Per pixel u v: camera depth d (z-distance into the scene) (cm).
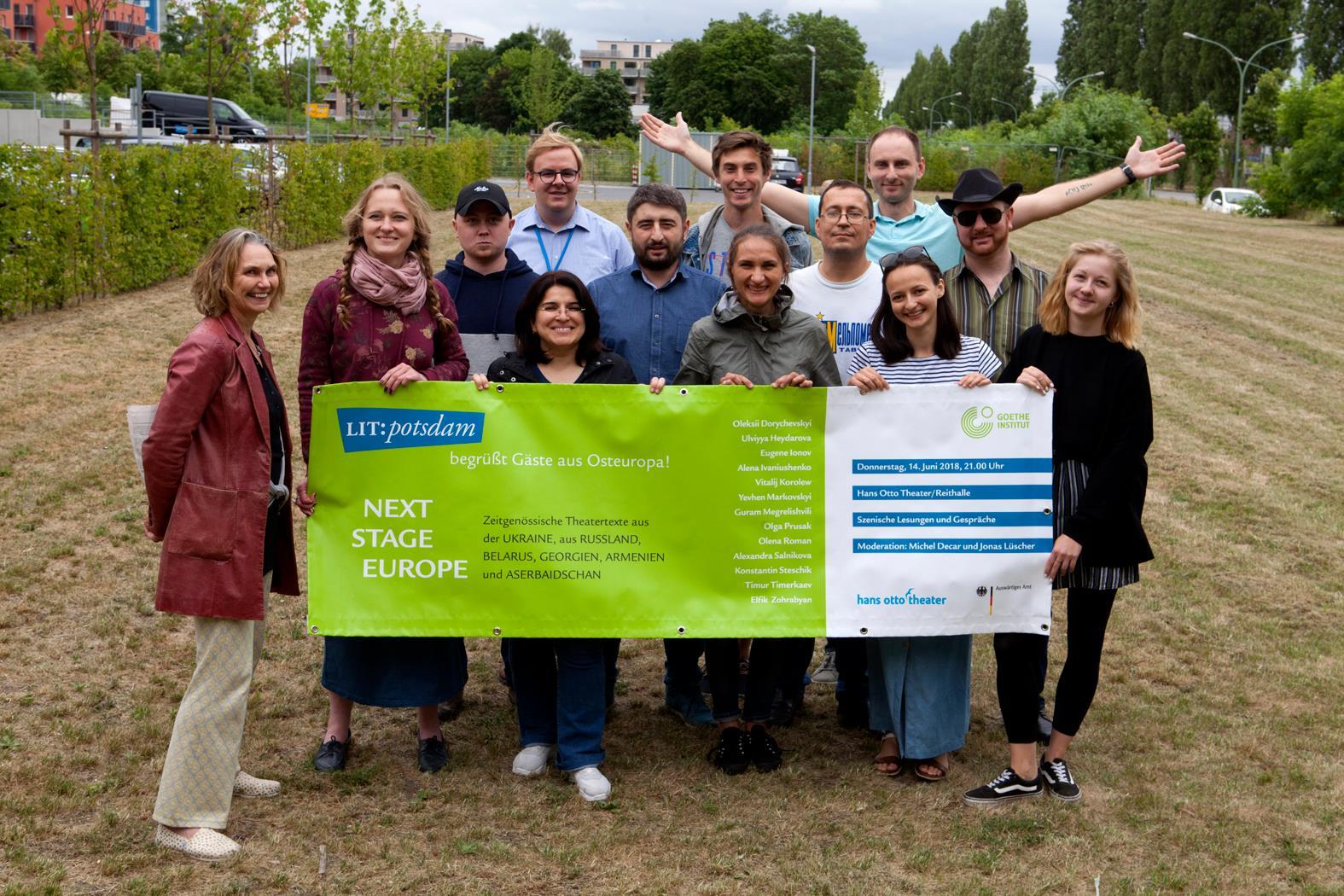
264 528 405
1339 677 573
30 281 1253
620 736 507
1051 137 5341
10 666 531
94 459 826
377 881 386
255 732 492
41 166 1266
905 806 446
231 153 1739
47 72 5862
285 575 441
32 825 409
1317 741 505
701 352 471
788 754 491
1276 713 533
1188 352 1497
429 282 452
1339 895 388
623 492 450
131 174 1422
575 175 560
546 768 471
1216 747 498
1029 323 504
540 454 446
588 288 514
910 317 450
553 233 574
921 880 394
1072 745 500
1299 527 810
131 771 451
